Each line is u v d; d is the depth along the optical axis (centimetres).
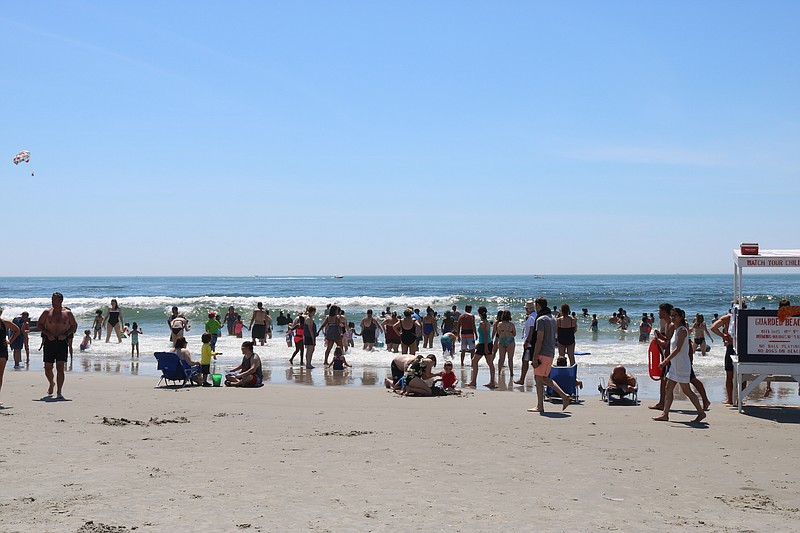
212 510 623
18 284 13112
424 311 5559
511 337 1731
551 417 1166
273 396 1411
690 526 593
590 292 8256
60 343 1354
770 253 1281
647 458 861
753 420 1154
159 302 5966
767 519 616
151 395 1407
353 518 604
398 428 1053
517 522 598
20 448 888
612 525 592
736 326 1240
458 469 791
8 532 555
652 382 1719
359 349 2534
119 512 614
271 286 11169
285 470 780
